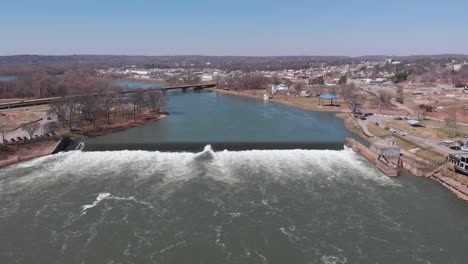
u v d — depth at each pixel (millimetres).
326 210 78250
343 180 95375
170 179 95375
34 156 113562
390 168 97688
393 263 60250
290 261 60531
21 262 60219
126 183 92562
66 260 60781
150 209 78250
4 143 116125
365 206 80250
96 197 84250
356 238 67438
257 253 62656
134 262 60156
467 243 66062
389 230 70250
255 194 86250
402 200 83375
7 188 89188
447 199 84000
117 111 193625
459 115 179250
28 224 72000
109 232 69000
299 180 95250
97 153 117562
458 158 93562
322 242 66062
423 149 116812
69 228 70438
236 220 73688
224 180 94938
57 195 85312
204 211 77438
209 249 63781
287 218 74625
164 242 65875
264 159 112125
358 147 119750
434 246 65062
